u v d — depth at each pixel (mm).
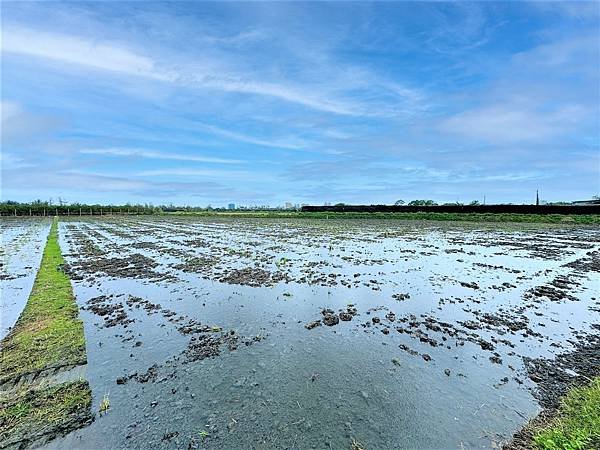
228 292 10453
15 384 5453
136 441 4246
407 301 9469
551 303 9203
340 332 7402
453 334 7246
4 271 13828
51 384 5449
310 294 10172
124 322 8016
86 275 12859
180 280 11969
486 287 10820
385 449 4082
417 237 23859
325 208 61750
